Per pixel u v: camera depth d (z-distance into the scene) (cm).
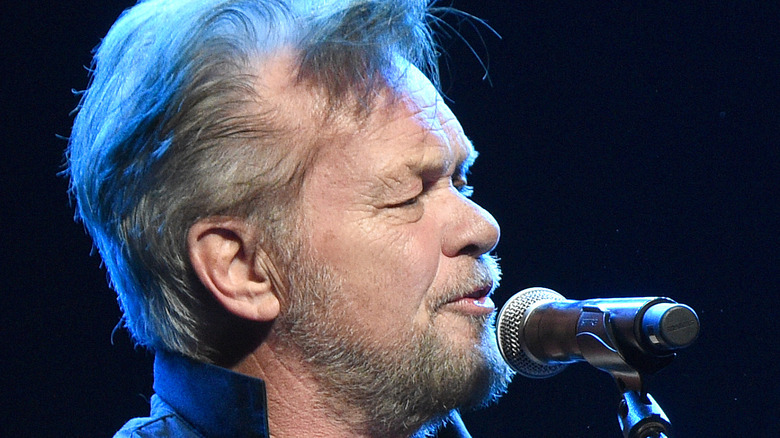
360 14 590
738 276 1444
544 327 542
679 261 1443
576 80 1450
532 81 1443
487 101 1434
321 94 580
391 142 579
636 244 1444
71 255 1307
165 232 589
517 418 1386
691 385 1446
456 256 594
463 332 587
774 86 1444
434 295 580
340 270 570
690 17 1452
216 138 577
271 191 573
